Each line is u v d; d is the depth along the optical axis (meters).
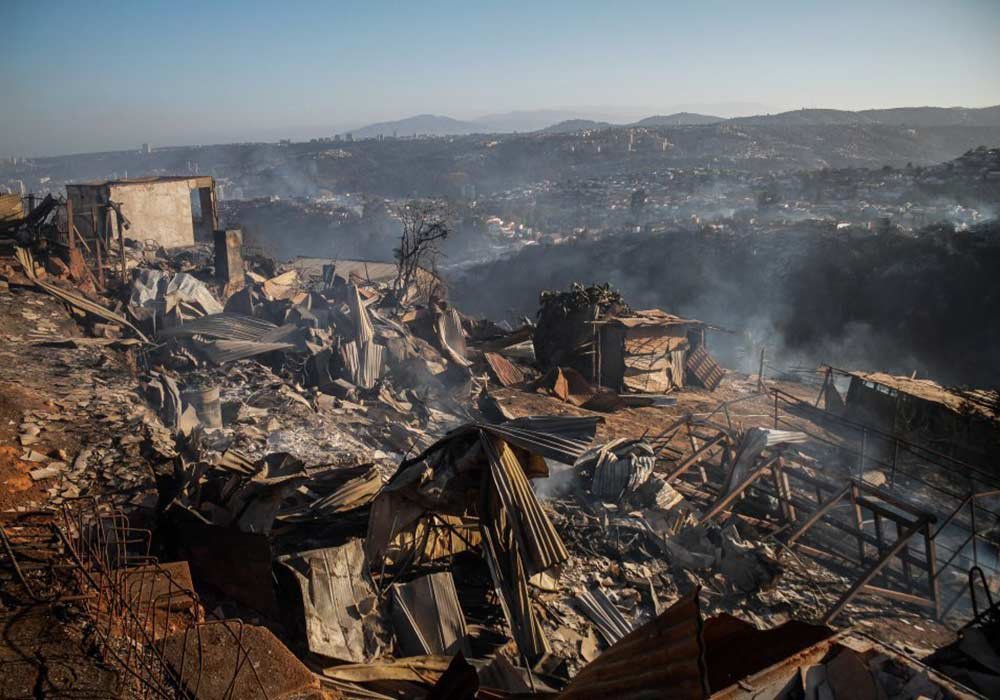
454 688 4.63
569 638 9.65
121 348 19.67
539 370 28.95
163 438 12.77
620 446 16.08
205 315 24.50
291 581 8.45
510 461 10.27
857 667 3.85
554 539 9.76
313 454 14.84
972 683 6.95
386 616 8.96
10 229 26.42
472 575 10.50
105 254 28.91
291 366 22.02
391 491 10.10
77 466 10.88
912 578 13.30
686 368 29.52
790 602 11.81
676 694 3.17
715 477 17.55
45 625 5.56
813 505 15.38
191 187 39.75
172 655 5.39
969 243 100.19
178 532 8.92
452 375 23.98
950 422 19.98
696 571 12.37
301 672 5.44
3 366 15.49
